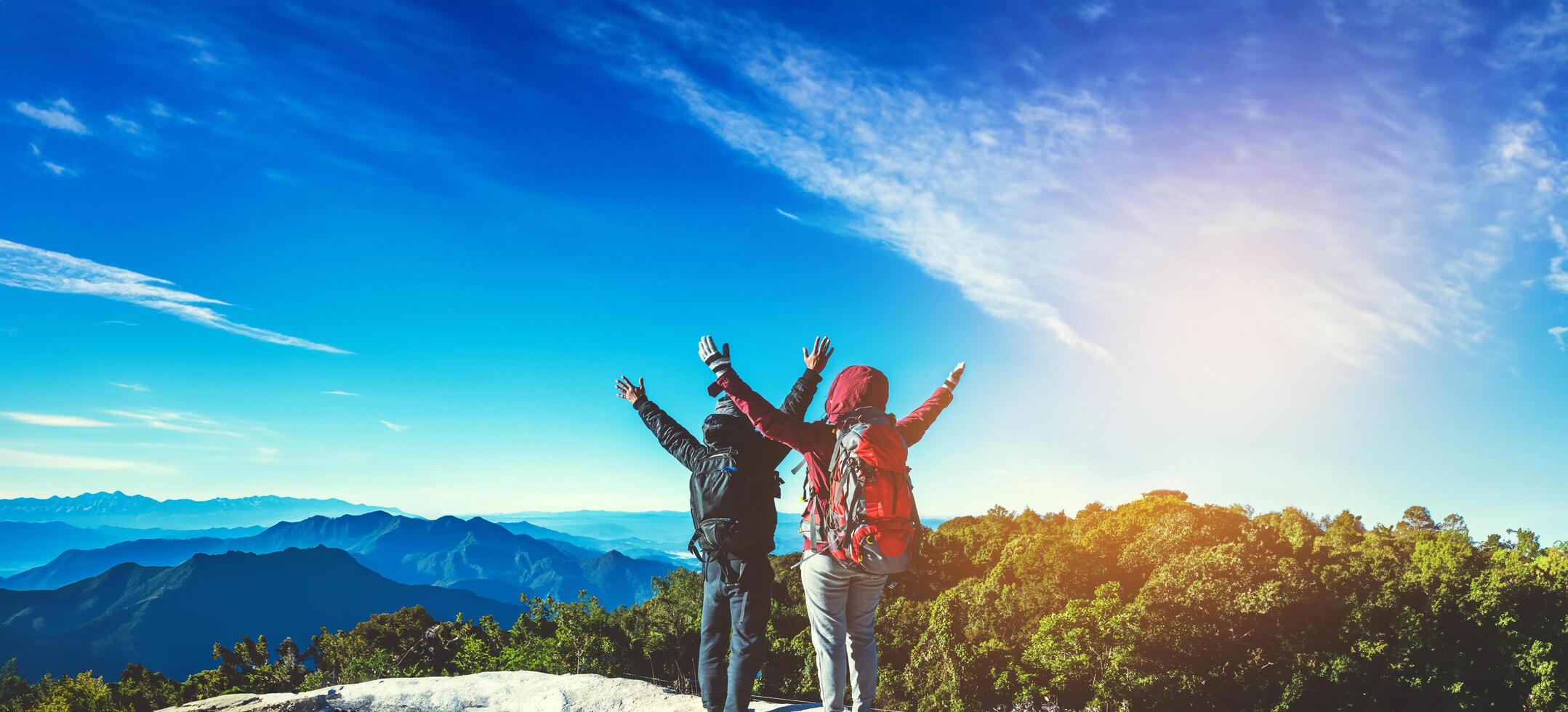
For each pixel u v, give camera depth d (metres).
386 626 60.00
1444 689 33.81
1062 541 46.97
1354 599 36.94
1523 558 39.28
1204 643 36.66
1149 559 43.28
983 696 42.62
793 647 41.84
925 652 46.38
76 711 57.94
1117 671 36.91
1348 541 42.84
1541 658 32.25
